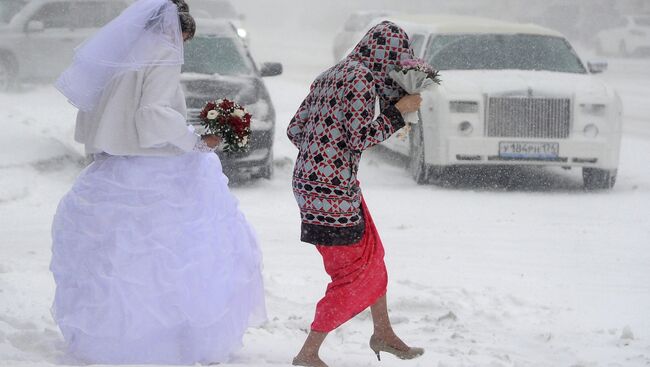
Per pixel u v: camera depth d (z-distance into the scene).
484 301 10.68
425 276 11.91
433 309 10.34
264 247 13.48
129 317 7.32
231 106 8.09
